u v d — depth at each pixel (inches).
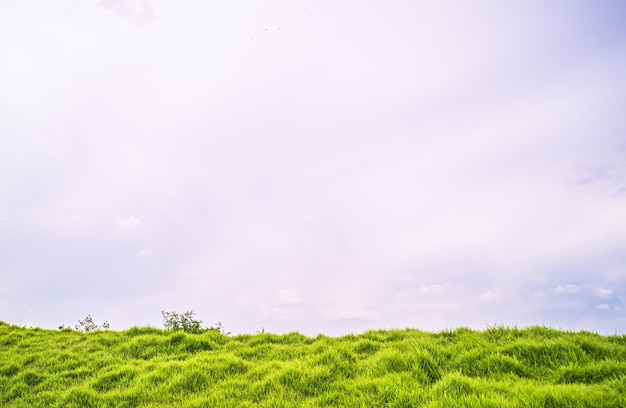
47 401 283.0
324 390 270.2
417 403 224.8
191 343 415.5
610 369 234.2
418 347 319.6
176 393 278.5
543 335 333.4
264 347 407.2
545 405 196.4
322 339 426.0
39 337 494.9
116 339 452.8
